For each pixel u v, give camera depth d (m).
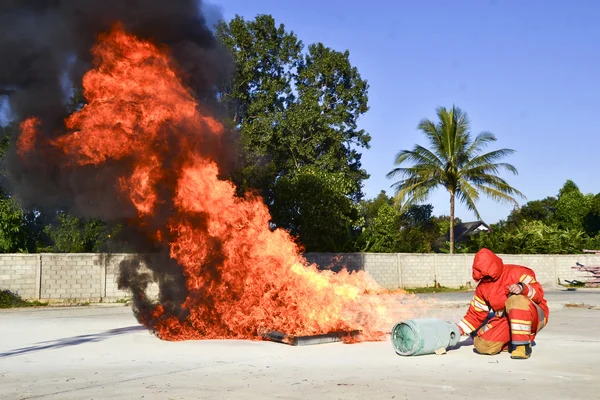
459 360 6.66
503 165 33.34
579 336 9.02
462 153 33.69
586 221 53.31
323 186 25.34
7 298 18.55
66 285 19.62
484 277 7.05
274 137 29.89
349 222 27.72
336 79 35.19
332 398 4.70
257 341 8.58
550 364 6.34
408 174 33.78
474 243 37.94
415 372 5.89
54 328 11.02
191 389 5.12
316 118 31.03
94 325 11.55
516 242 37.44
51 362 6.85
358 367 6.23
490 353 7.00
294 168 30.25
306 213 25.11
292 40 33.06
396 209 33.53
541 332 9.62
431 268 29.73
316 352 7.40
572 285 33.97
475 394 4.83
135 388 5.19
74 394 4.97
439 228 50.47
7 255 19.00
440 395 4.80
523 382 5.34
